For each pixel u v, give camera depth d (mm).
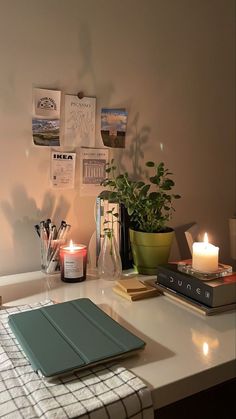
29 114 1260
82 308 974
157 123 1520
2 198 1260
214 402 1093
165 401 711
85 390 671
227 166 1741
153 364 772
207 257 1064
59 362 721
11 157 1254
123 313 1016
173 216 1625
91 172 1398
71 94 1321
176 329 931
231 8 1618
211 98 1636
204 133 1646
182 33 1515
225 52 1637
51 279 1255
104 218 1335
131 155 1479
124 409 646
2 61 1195
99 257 1274
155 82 1486
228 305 1037
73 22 1289
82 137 1363
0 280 1240
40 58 1251
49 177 1324
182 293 1099
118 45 1385
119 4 1362
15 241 1301
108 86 1389
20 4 1197
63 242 1293
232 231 1707
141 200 1279
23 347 779
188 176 1636
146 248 1295
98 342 802
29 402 642
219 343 867
